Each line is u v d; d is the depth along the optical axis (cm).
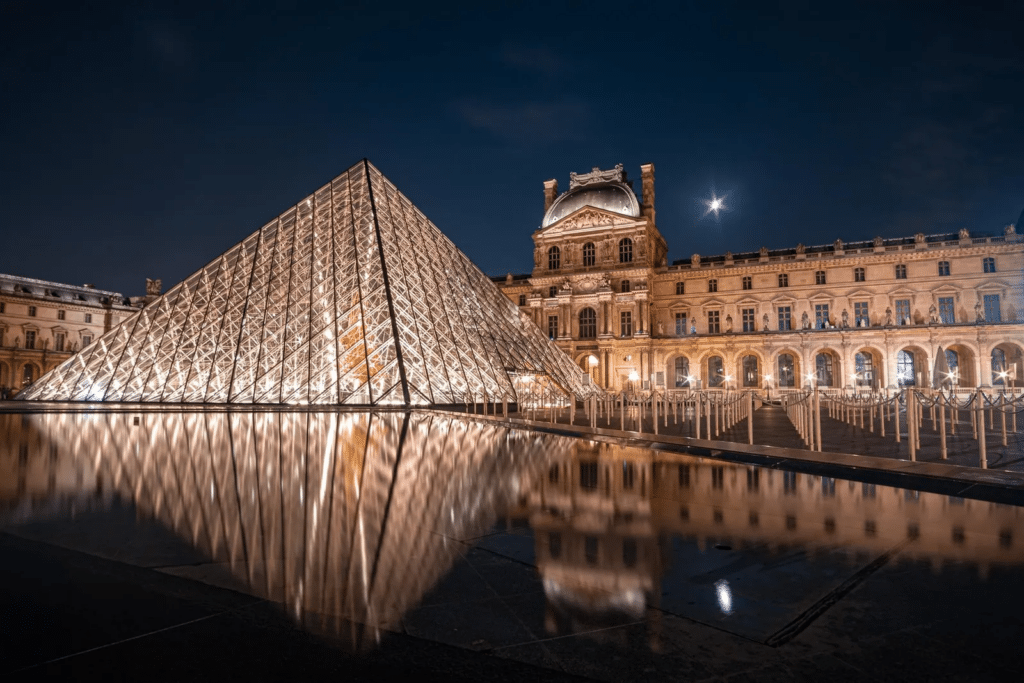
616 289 9731
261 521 1064
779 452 1959
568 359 7550
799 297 9388
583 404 6612
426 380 4797
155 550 888
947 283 8606
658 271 10200
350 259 5516
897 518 1087
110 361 5856
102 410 4325
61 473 1586
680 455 2030
